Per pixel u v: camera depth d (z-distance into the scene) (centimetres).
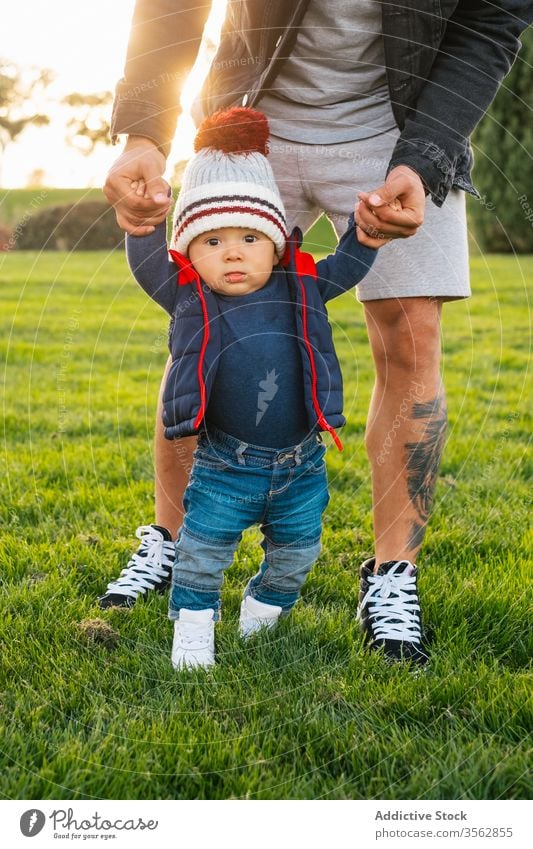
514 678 181
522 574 226
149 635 200
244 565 238
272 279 184
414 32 181
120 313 661
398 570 205
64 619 202
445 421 211
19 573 228
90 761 155
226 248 176
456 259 200
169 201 174
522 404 407
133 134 188
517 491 296
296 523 186
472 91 182
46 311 665
